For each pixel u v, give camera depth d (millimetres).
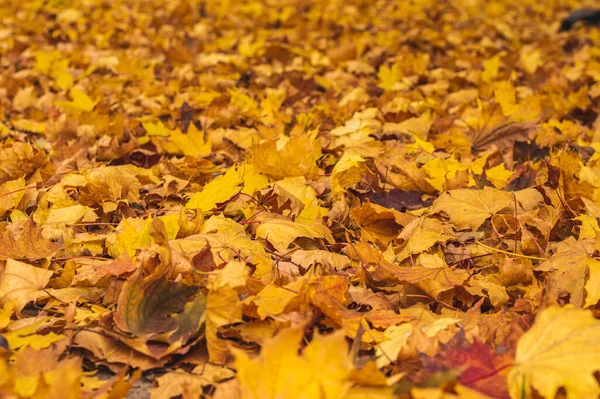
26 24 4156
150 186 1894
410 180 1898
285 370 1170
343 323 1363
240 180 1719
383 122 2361
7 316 1412
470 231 1693
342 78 3074
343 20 4543
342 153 2076
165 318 1377
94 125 2289
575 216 1719
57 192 1772
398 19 4738
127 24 4289
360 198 1852
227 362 1334
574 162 1814
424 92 2885
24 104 2609
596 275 1447
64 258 1570
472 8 5379
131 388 1309
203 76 2973
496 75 3074
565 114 2559
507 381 1213
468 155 2119
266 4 5195
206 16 4785
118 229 1650
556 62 3646
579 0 5848
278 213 1744
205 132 2252
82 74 3104
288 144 1825
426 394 1123
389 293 1512
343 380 1162
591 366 1193
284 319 1356
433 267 1502
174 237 1571
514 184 1887
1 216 1742
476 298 1499
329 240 1627
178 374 1307
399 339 1347
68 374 1141
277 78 3021
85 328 1382
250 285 1426
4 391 1187
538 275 1553
